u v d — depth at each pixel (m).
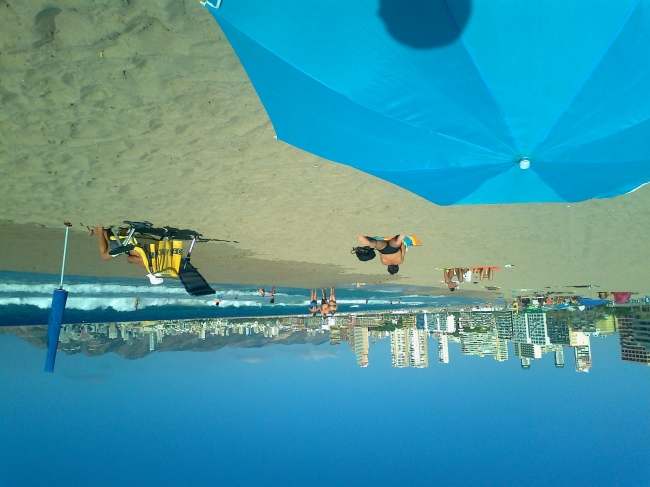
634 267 15.13
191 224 10.09
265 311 27.27
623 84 3.55
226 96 7.04
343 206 9.94
